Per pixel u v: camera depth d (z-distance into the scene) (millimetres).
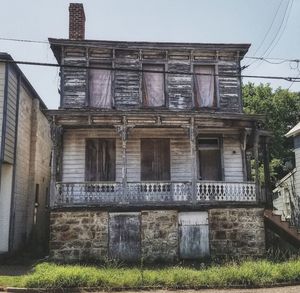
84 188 19312
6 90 18312
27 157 22609
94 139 21234
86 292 12156
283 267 14180
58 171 20781
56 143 18938
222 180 21484
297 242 19703
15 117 19750
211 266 16516
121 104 21609
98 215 18578
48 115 18922
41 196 25141
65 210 18438
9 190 19406
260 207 19328
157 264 17938
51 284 12234
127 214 18766
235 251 18875
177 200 19172
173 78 22125
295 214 27766
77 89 21453
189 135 19703
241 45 22203
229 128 21484
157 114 19219
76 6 22953
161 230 18688
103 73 21844
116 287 12453
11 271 15586
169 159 21359
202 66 22531
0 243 18953
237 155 21859
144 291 12312
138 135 21312
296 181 27797
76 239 18281
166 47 21906
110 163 21078
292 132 27438
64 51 21656
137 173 21047
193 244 18781
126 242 18531
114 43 21594
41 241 23750
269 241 20391
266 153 21500
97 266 17062
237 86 22422
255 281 13000
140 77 21859
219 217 19094
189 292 12188
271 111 45156
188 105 21969
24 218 22016
